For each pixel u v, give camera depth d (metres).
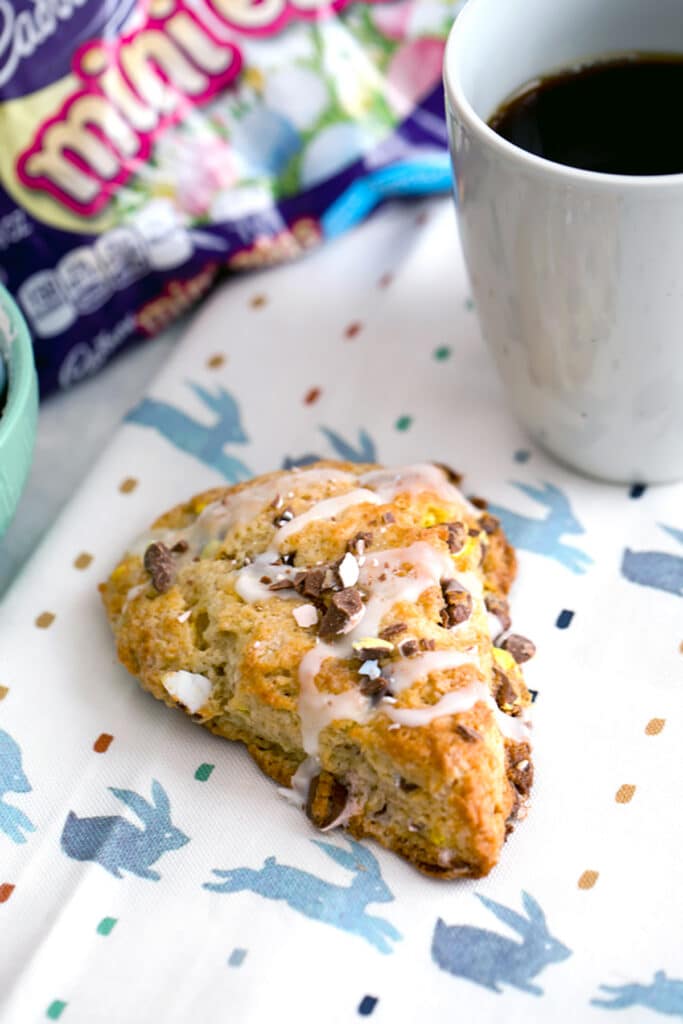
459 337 0.58
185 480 0.56
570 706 0.50
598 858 0.48
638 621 0.52
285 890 0.49
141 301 0.59
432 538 0.51
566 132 0.52
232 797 0.50
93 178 0.57
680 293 0.49
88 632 0.53
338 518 0.51
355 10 0.59
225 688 0.50
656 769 0.49
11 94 0.55
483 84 0.52
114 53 0.57
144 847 0.49
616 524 0.53
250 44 0.58
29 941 0.48
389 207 0.61
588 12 0.52
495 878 0.48
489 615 0.51
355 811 0.49
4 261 0.57
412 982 0.47
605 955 0.47
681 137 0.51
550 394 0.52
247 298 0.60
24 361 0.52
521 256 0.50
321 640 0.49
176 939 0.48
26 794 0.50
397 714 0.48
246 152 0.59
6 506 0.52
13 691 0.52
